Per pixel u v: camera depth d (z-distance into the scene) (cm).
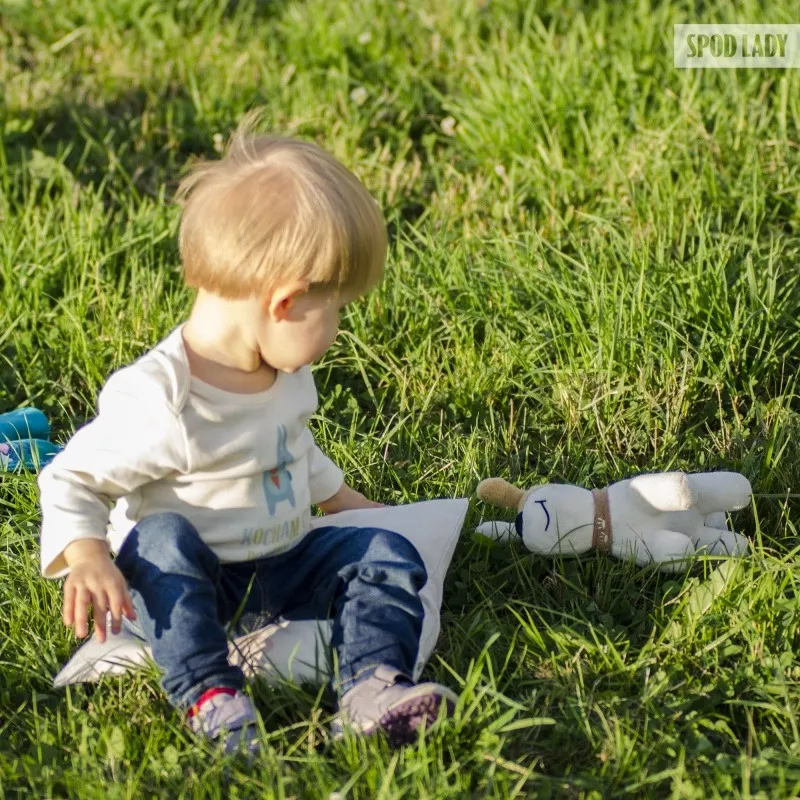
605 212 392
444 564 249
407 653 217
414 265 371
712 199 390
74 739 212
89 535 206
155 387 207
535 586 254
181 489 215
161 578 207
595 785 202
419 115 471
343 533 230
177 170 441
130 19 542
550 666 231
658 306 328
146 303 347
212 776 198
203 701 207
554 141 424
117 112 477
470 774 201
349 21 514
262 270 205
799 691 222
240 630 228
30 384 328
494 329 339
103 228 382
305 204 205
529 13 500
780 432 292
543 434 310
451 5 537
